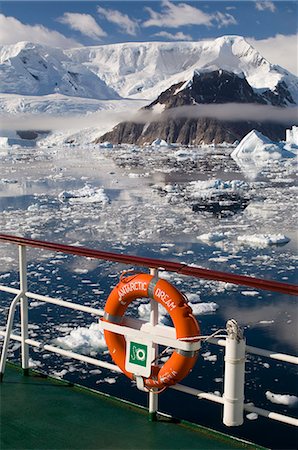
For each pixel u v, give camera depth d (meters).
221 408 8.59
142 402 9.05
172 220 33.47
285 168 72.25
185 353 2.11
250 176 61.66
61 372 10.40
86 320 13.81
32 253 22.30
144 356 2.21
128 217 34.81
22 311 2.69
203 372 10.16
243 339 2.05
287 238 26.48
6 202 42.72
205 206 39.44
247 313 14.60
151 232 29.67
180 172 67.62
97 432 2.24
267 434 7.82
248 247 25.06
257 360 10.80
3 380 2.71
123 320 2.30
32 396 2.54
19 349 11.56
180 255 24.03
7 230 30.83
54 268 19.78
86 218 34.53
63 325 13.42
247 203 40.50
